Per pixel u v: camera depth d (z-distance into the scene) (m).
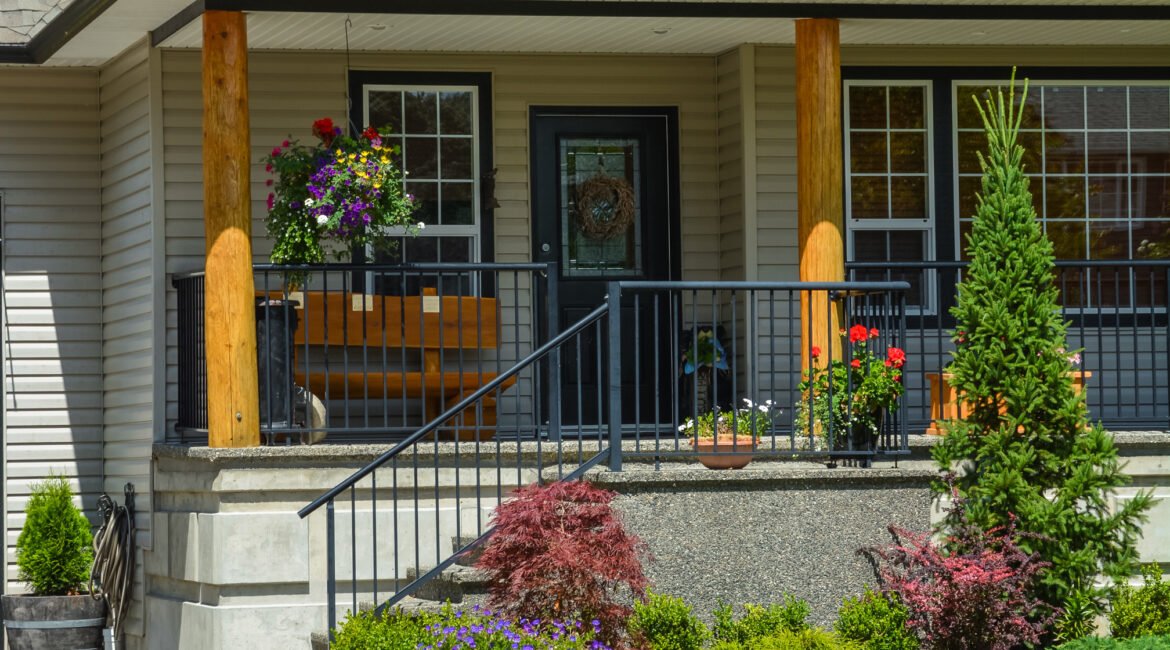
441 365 9.69
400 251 11.16
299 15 9.66
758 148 11.12
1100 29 10.69
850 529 8.70
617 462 8.70
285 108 10.91
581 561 7.61
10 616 10.57
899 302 9.27
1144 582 9.18
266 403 9.56
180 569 9.77
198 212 10.53
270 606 9.20
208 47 9.26
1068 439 8.74
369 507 9.34
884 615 8.32
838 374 9.26
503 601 7.84
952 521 8.69
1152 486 9.35
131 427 10.82
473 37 10.67
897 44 11.19
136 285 10.75
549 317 9.76
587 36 10.74
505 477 9.46
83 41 10.55
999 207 8.91
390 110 11.18
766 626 8.30
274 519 9.20
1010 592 8.31
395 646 7.50
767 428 10.44
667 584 8.49
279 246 9.64
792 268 11.12
